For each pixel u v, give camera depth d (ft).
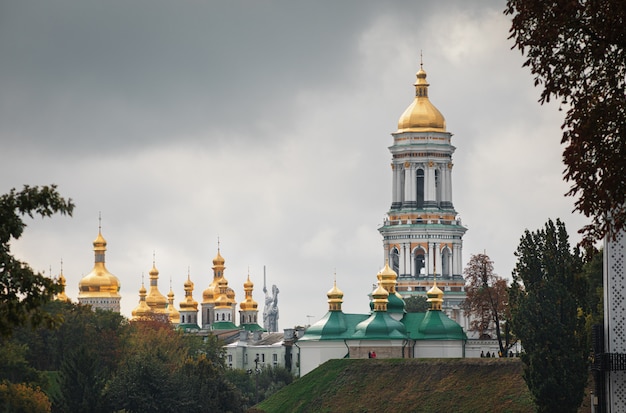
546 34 284.82
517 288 639.35
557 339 587.27
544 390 585.63
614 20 276.62
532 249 622.95
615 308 381.19
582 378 586.86
